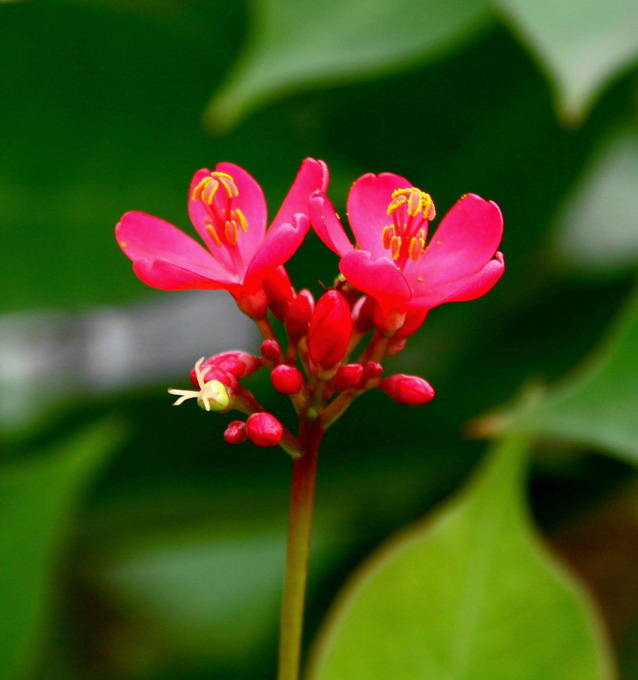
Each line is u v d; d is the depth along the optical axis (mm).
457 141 667
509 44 646
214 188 563
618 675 669
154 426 665
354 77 644
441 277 558
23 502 612
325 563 684
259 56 625
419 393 552
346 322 547
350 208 562
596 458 676
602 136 664
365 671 588
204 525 675
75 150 662
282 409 665
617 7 596
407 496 676
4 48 647
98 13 646
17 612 624
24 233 667
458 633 589
